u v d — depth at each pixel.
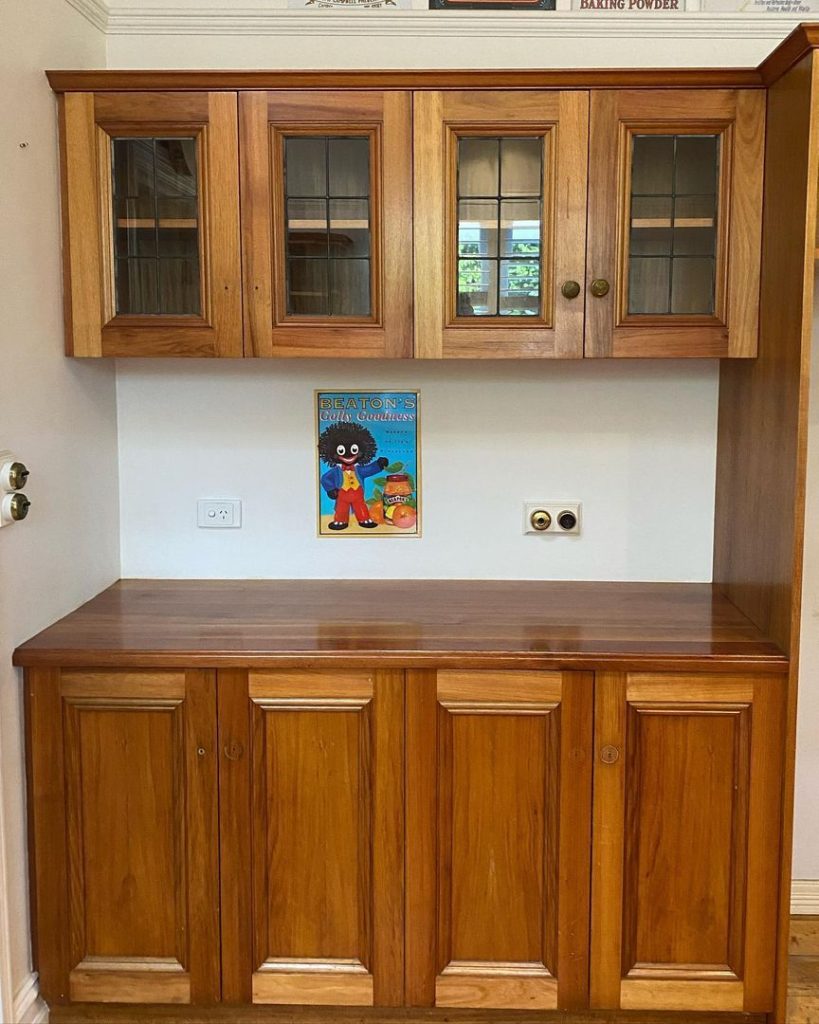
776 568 2.02
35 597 2.09
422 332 2.17
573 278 2.14
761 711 1.98
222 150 2.12
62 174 2.15
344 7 2.40
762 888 2.02
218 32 2.41
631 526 2.55
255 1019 2.16
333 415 2.53
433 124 2.10
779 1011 2.04
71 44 2.22
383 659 1.97
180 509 2.57
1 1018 1.95
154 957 2.09
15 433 1.97
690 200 2.13
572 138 2.10
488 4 2.39
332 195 2.15
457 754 2.02
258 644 2.02
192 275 2.19
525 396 2.51
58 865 2.06
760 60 2.39
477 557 2.57
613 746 2.00
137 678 2.01
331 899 2.06
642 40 2.39
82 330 2.19
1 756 1.94
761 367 2.12
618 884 2.03
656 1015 2.14
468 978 2.06
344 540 2.57
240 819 2.04
